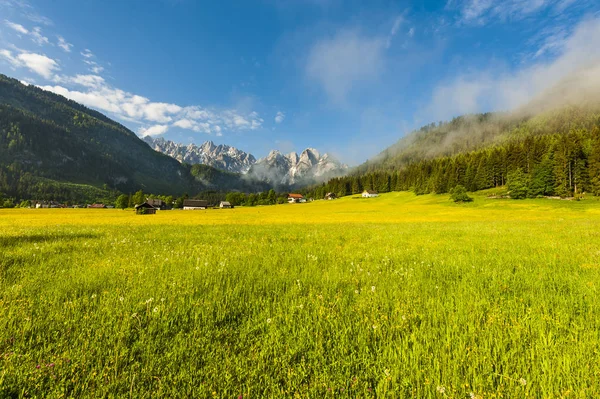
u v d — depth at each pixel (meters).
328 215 57.94
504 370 2.52
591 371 2.48
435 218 42.34
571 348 2.85
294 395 2.29
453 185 111.44
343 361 2.69
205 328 3.35
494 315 3.61
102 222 31.12
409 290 4.89
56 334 3.10
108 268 6.47
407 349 2.88
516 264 7.20
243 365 2.66
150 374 2.50
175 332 3.29
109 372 2.49
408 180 155.12
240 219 41.41
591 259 7.64
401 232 17.16
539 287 5.12
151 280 5.41
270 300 4.44
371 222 32.62
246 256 8.33
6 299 4.12
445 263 7.37
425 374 2.54
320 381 2.43
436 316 3.69
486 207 70.31
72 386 2.38
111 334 3.12
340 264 7.29
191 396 2.31
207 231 18.22
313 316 3.70
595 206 57.66
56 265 6.84
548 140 107.00
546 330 3.30
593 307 4.00
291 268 6.69
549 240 11.97
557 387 2.36
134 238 13.21
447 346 2.92
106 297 4.37
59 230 17.73
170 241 12.46
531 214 47.34
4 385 2.28
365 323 3.51
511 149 105.50
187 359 2.72
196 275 5.80
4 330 3.12
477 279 5.72
